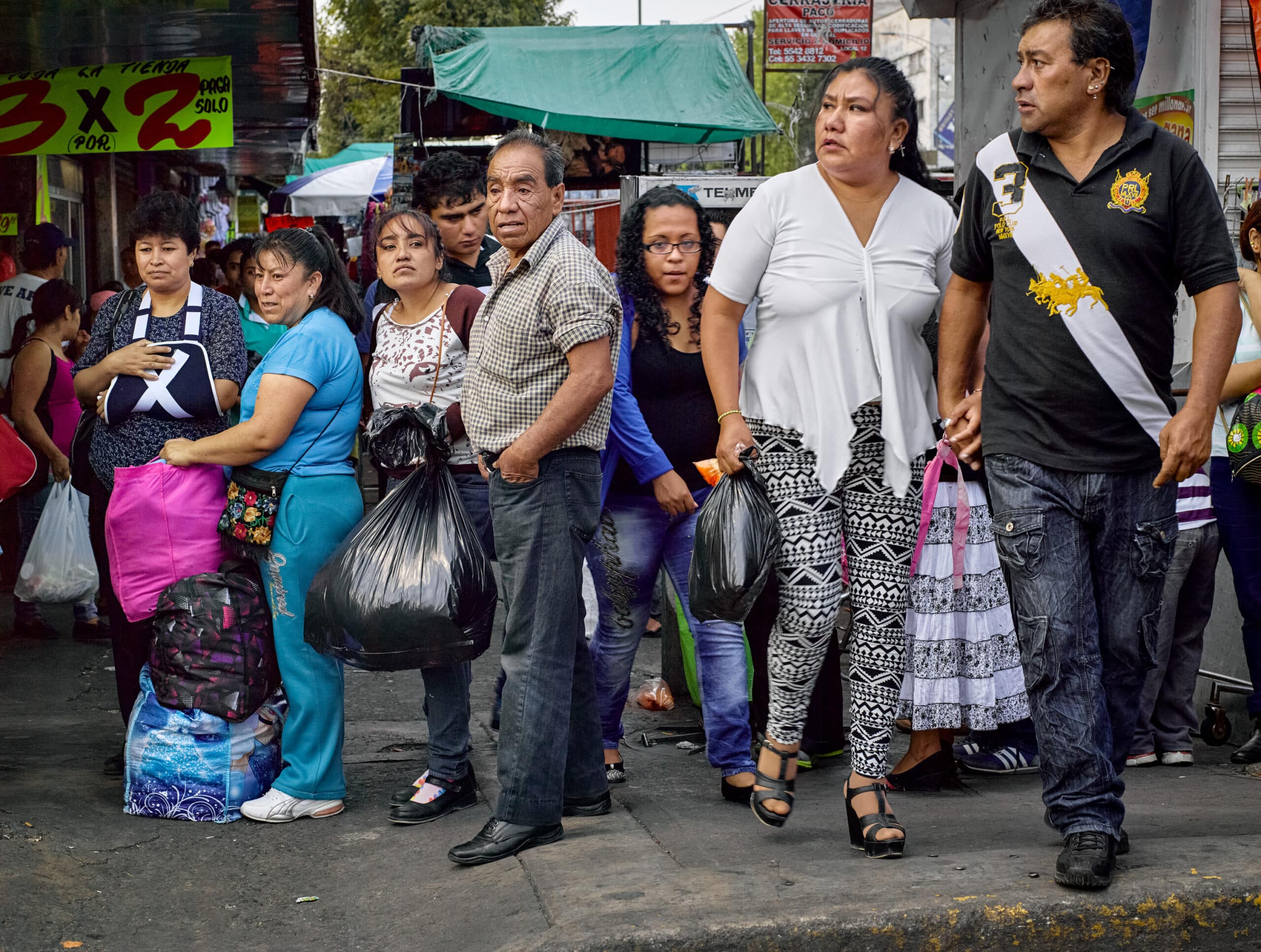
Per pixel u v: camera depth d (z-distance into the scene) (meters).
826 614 3.22
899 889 2.95
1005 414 3.13
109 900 3.35
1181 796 4.03
